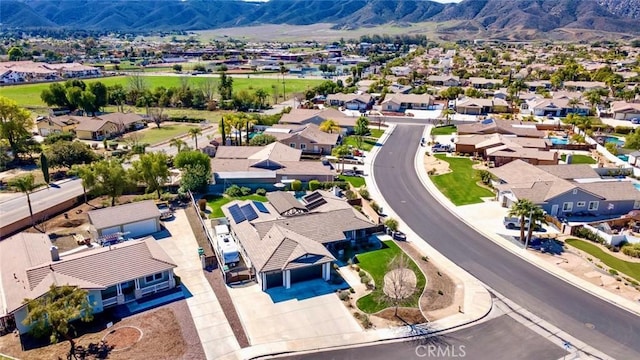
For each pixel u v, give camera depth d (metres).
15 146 85.19
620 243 53.31
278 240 45.69
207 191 69.31
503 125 105.00
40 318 33.62
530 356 34.91
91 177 60.00
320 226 51.00
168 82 196.00
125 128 113.12
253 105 144.25
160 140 103.56
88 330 37.09
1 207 63.44
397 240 54.38
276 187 70.94
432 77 198.62
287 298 41.94
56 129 108.38
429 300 41.88
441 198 69.00
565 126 115.25
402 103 145.50
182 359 33.97
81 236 52.97
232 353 34.78
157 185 65.50
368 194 69.25
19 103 148.62
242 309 40.25
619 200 62.16
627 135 103.94
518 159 80.25
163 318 38.78
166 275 43.09
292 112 119.12
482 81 188.00
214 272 46.50
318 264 44.03
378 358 34.47
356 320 38.94
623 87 165.50
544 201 61.25
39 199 66.69
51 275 38.41
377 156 91.31
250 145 93.81
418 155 92.62
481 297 42.62
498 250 52.34
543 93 156.88
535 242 53.94
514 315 40.09
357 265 48.03
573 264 49.00
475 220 60.78
